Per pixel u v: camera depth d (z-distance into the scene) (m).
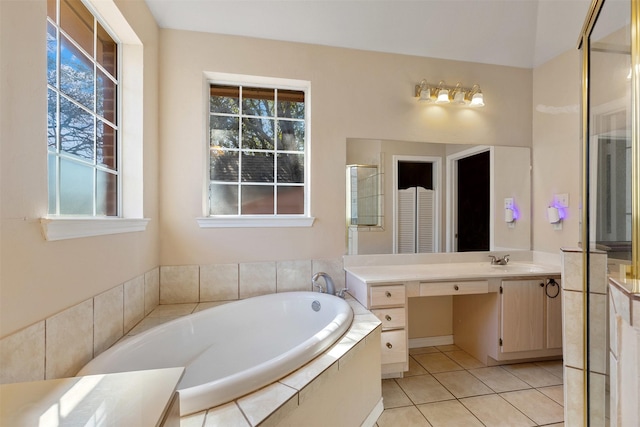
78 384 0.62
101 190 1.59
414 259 2.57
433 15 2.28
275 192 2.40
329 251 2.42
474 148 2.67
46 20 1.02
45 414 0.53
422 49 2.50
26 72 0.93
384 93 2.50
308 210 2.41
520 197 2.75
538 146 2.72
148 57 1.93
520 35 2.49
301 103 2.45
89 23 1.48
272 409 0.95
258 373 1.06
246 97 2.36
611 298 1.17
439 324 2.72
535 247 2.74
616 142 1.42
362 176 2.47
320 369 1.20
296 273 2.34
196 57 2.17
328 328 1.48
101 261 1.36
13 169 0.87
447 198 2.62
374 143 2.48
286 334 2.09
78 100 1.37
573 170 2.42
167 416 0.56
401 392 1.97
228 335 1.90
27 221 0.92
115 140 1.75
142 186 1.83
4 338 0.83
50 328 1.02
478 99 2.52
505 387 2.03
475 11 2.29
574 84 2.41
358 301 2.16
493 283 2.21
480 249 2.69
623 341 1.02
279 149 2.41
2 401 0.56
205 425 0.87
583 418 1.42
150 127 1.96
